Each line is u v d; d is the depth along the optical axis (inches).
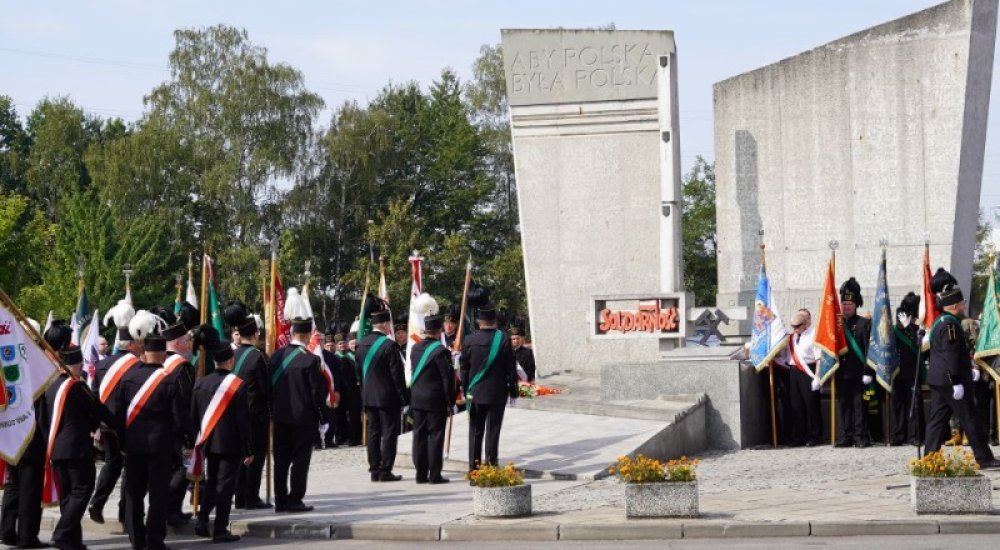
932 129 938.7
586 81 1110.4
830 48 998.4
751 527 485.4
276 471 586.2
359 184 2475.4
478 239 2669.8
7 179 2903.5
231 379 538.0
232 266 2266.2
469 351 679.7
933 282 646.5
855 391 733.3
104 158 2384.4
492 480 529.0
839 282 988.6
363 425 932.6
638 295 995.3
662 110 993.5
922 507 495.5
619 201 1100.5
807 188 1011.3
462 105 2792.8
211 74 2385.6
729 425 761.6
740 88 1065.5
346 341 959.0
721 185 1078.4
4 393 503.2
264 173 2346.2
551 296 1109.1
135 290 2110.0
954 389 606.5
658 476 510.6
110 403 516.1
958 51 925.8
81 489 505.7
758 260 1046.4
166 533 535.8
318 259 2472.9
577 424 774.5
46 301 1752.0
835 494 561.9
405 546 495.2
